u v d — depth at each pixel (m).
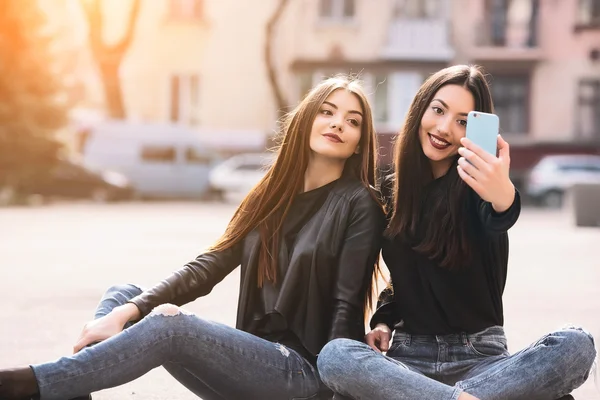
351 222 4.19
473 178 3.83
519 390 3.71
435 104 4.13
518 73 44.44
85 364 3.64
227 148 45.00
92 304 9.34
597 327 8.05
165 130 37.94
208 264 4.29
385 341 4.25
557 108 44.25
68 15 44.34
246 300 4.24
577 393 5.59
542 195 38.34
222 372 3.92
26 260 13.72
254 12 45.19
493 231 3.90
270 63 39.12
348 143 4.29
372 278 4.43
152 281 11.19
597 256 15.66
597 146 44.03
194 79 45.47
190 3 45.28
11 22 34.25
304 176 4.36
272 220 4.29
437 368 4.07
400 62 44.47
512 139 44.28
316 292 4.14
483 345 4.10
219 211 29.38
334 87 4.34
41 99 34.69
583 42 44.16
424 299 4.13
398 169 4.18
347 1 44.75
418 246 4.07
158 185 37.66
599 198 24.34
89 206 32.31
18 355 6.63
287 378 4.00
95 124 37.56
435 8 44.62
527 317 8.75
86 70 44.50
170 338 3.80
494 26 44.56
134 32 45.19
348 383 3.77
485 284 4.08
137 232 19.64
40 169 34.31
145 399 5.40
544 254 16.05
